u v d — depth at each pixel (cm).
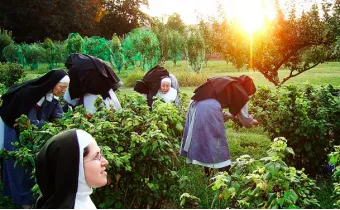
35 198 532
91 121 501
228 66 2698
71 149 238
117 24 6044
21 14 4859
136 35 2742
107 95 670
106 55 2702
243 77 670
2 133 572
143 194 475
